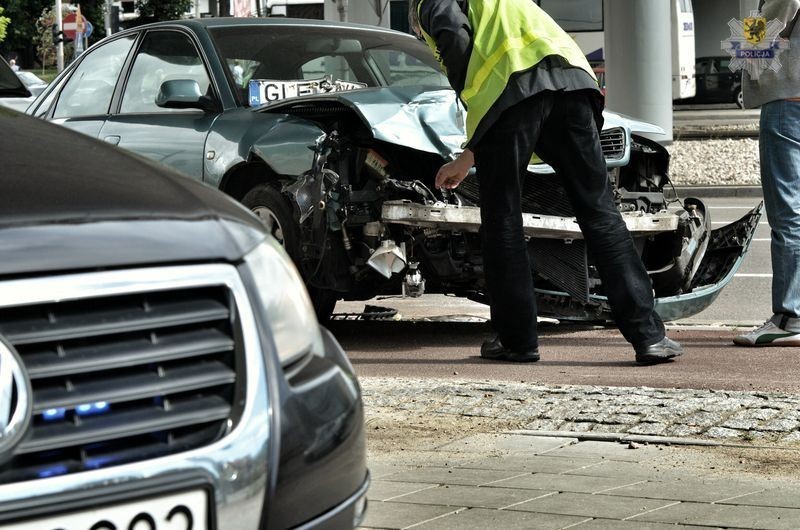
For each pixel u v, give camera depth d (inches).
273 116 554.6
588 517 280.8
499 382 431.8
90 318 171.6
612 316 533.3
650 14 1510.8
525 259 473.7
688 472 318.0
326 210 514.9
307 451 192.4
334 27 646.5
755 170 1518.2
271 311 193.0
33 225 175.6
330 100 524.7
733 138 1815.9
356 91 527.8
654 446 345.1
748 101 511.8
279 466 187.2
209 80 593.3
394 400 406.0
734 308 703.1
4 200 180.5
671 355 478.9
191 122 585.3
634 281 472.4
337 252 522.9
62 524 164.1
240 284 187.9
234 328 185.3
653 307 478.6
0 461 159.2
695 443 345.4
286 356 194.5
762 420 366.9
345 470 203.8
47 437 164.6
